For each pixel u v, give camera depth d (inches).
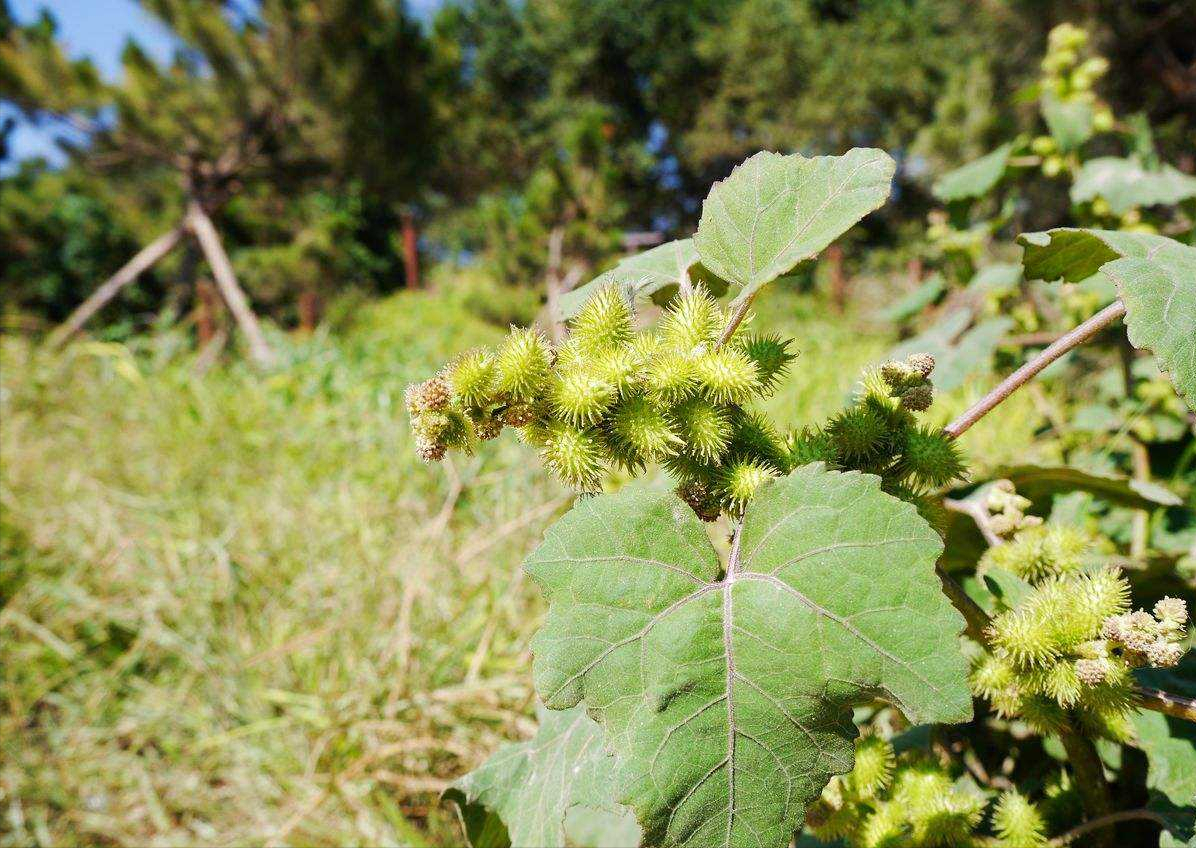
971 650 11.9
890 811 11.5
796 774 8.3
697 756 8.1
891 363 10.6
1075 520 16.3
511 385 9.7
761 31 209.8
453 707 25.1
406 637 26.3
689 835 8.0
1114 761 13.5
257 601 31.5
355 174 116.2
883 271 171.9
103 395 58.6
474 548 31.0
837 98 194.9
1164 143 71.5
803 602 8.4
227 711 27.7
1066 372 39.3
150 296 153.9
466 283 156.1
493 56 227.9
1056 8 71.1
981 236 30.2
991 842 11.7
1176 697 9.5
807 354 73.9
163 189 140.9
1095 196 25.4
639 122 237.9
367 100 105.9
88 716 28.6
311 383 64.7
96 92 103.9
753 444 10.3
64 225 160.2
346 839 21.9
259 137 111.8
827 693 8.3
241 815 25.0
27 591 33.3
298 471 43.3
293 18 99.1
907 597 8.2
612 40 223.6
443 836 22.0
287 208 157.8
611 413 9.9
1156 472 25.9
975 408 10.8
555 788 12.2
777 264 9.7
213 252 99.2
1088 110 26.1
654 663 8.4
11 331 99.5
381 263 198.4
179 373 67.8
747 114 214.4
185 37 102.0
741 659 8.4
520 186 196.9
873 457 10.7
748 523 9.0
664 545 8.8
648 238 94.3
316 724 25.8
